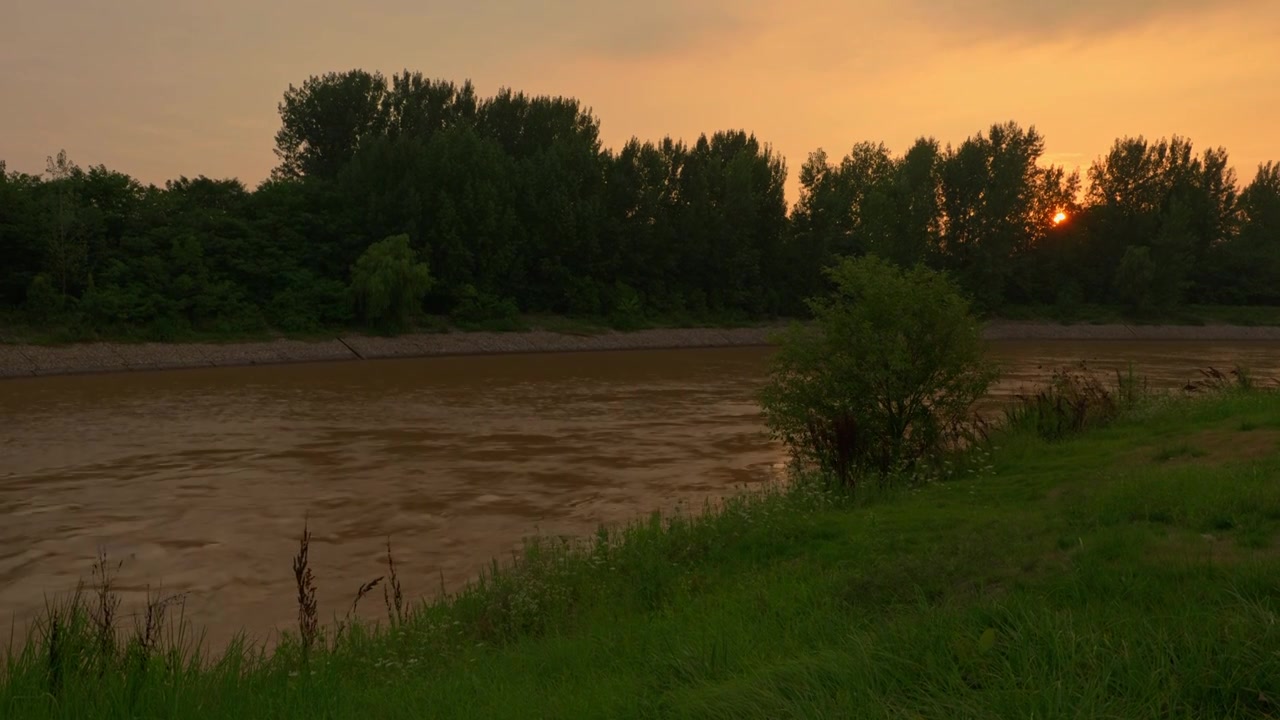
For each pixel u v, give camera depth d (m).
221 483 20.38
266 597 12.18
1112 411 17.75
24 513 17.44
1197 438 13.52
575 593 9.96
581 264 82.25
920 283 16.02
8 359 48.06
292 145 88.44
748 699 4.95
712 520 12.32
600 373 51.31
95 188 62.25
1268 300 109.75
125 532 15.93
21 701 6.13
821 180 98.88
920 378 15.41
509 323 72.31
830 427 15.37
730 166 92.06
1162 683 4.44
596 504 17.92
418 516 17.00
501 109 90.31
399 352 63.50
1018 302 104.25
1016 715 4.32
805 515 11.64
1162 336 95.31
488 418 31.83
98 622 7.73
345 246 70.94
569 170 82.44
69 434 27.97
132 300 55.25
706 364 58.66
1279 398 16.98
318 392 40.53
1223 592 5.67
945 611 5.92
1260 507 8.05
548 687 6.23
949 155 99.00
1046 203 106.62
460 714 5.78
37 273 55.66
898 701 4.68
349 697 6.46
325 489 19.64
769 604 7.58
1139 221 104.94
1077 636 5.05
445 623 9.12
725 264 89.00
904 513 11.06
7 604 12.01
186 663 8.92
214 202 71.44
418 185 73.56
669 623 7.65
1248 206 114.94
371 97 87.56
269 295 65.19
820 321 16.36
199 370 52.25
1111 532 7.69
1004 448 15.80
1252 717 4.11
